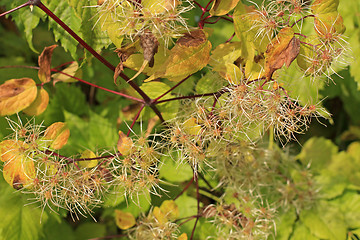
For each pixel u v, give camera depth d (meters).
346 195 0.78
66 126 0.74
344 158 0.84
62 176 0.73
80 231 0.84
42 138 0.73
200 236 0.78
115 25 0.70
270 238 0.77
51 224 0.80
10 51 0.90
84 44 0.71
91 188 0.74
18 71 0.82
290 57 0.70
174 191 0.79
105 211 0.82
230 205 0.77
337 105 0.90
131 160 0.74
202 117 0.73
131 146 0.73
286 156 0.80
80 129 0.83
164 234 0.75
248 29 0.71
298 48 0.70
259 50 0.71
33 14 0.79
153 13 0.69
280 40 0.70
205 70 0.81
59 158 0.74
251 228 0.76
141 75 0.78
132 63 0.71
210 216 0.77
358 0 0.82
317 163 0.84
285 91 0.72
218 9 0.71
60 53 0.88
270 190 0.79
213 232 0.77
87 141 0.83
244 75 0.73
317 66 0.71
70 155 0.80
